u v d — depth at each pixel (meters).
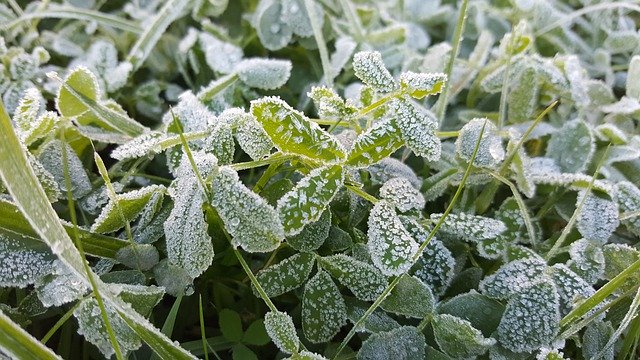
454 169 0.20
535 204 0.21
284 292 0.18
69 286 0.17
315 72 0.25
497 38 0.27
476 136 0.19
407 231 0.18
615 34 0.26
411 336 0.17
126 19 0.28
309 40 0.25
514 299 0.17
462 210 0.20
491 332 0.18
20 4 0.27
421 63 0.24
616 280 0.16
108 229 0.18
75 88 0.19
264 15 0.25
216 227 0.18
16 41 0.25
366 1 0.29
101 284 0.16
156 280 0.18
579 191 0.20
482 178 0.20
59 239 0.15
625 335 0.18
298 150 0.17
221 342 0.18
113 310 0.16
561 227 0.21
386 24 0.28
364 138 0.17
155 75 0.26
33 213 0.15
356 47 0.25
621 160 0.21
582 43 0.27
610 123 0.23
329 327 0.18
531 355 0.17
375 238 0.17
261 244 0.16
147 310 0.17
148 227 0.18
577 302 0.17
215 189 0.16
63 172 0.19
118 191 0.19
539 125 0.23
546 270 0.18
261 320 0.19
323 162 0.17
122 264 0.18
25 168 0.15
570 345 0.19
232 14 0.27
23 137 0.19
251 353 0.18
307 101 0.24
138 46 0.24
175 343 0.16
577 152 0.21
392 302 0.18
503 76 0.23
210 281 0.20
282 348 0.16
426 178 0.21
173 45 0.26
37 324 0.19
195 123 0.20
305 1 0.23
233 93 0.23
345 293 0.19
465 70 0.24
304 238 0.18
